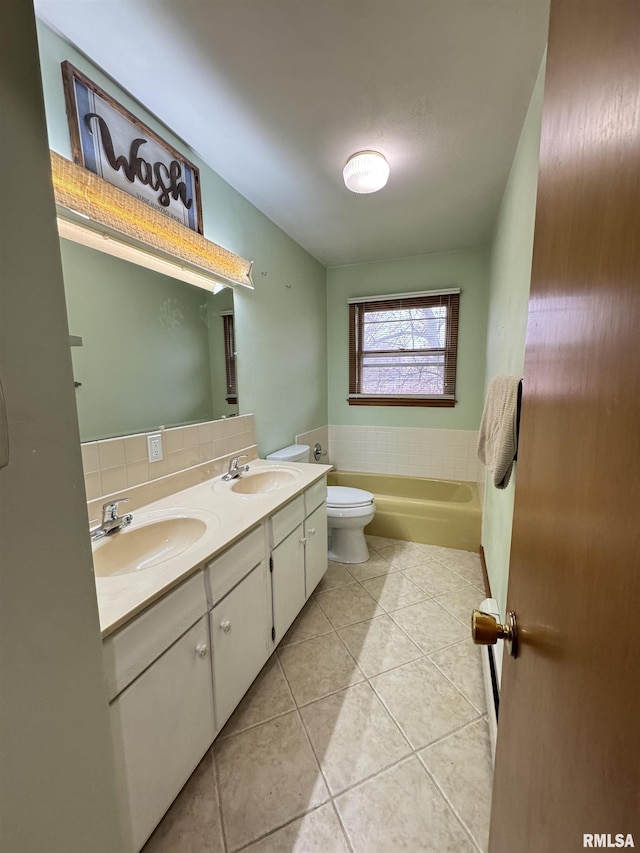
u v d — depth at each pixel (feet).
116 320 4.49
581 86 1.40
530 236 4.18
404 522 9.07
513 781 1.94
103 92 4.10
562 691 1.38
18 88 1.42
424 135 5.04
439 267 9.85
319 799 3.42
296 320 9.12
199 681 3.46
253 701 4.50
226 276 6.07
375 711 4.33
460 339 9.92
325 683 4.76
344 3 3.24
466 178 6.10
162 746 3.02
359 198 6.82
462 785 3.52
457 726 4.14
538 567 1.75
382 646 5.43
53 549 1.61
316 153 5.48
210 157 5.58
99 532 3.83
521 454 2.23
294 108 4.55
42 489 1.56
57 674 1.64
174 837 3.16
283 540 5.16
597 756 1.09
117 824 1.99
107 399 4.39
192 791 3.51
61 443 1.64
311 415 10.15
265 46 3.67
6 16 1.37
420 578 7.36
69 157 3.82
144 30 3.52
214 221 6.01
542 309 1.84
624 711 0.96
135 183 4.55
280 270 8.24
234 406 6.79
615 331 1.08
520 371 4.51
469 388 10.02
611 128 1.13
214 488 5.51
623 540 1.01
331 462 11.71
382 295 10.33
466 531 8.57
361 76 4.05
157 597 2.88
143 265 4.82
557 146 1.67
